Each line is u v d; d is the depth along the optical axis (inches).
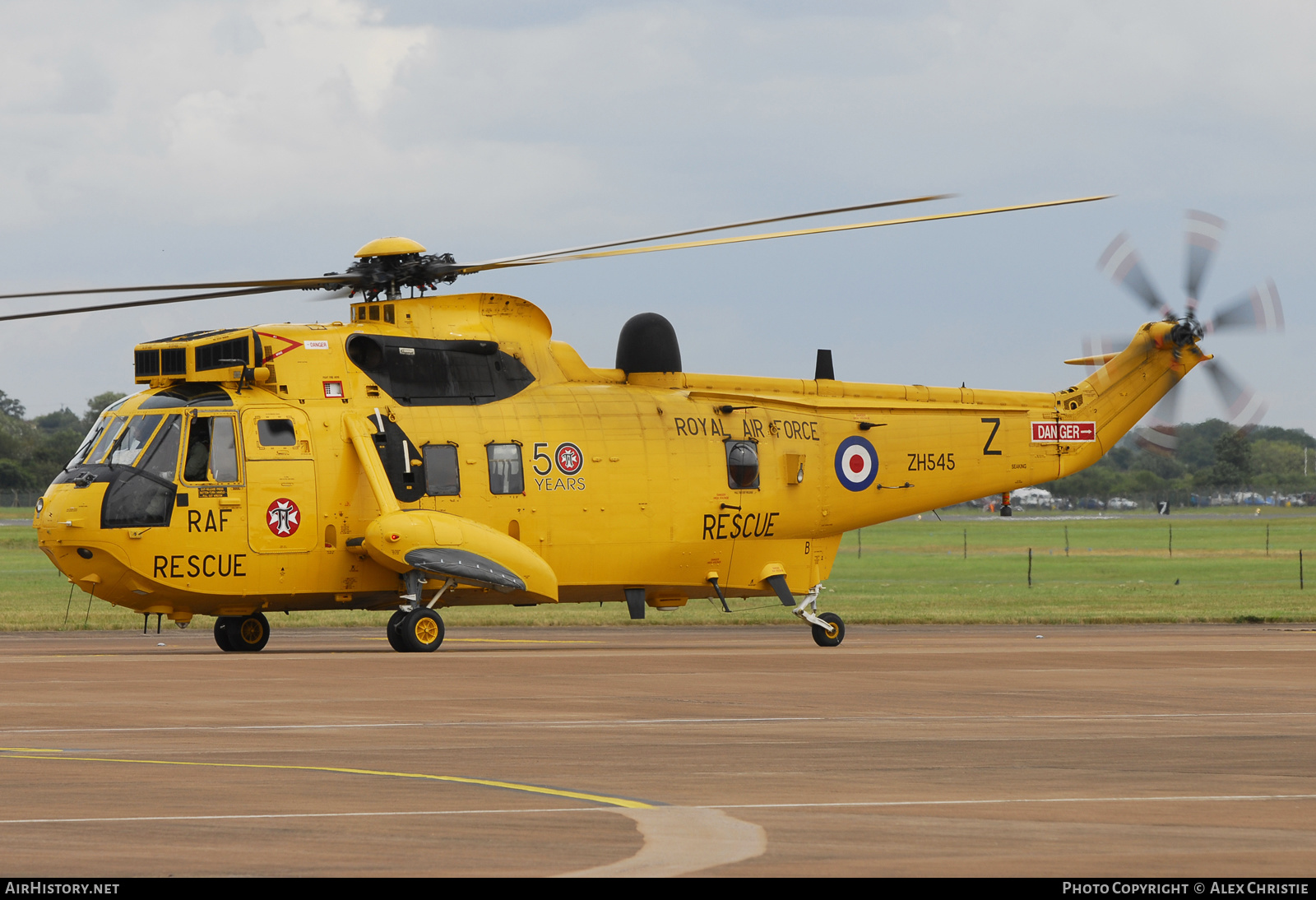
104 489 2839.6
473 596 3132.4
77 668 2455.7
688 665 2608.3
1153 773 1382.9
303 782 1298.0
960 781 1330.0
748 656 2871.6
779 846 1033.5
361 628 4074.8
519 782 1309.1
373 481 2940.5
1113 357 3848.4
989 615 4419.3
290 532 2940.5
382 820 1119.0
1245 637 3654.0
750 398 3476.9
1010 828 1106.1
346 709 1876.2
